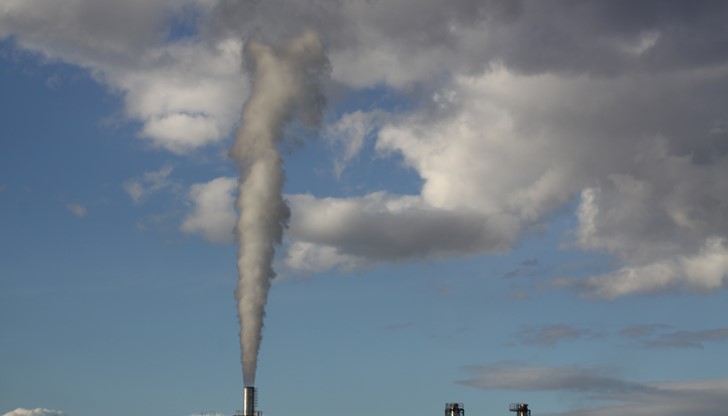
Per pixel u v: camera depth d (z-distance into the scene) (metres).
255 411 153.62
